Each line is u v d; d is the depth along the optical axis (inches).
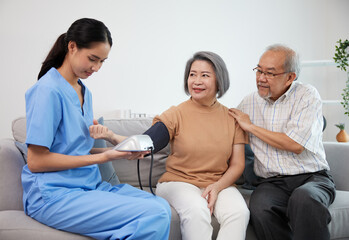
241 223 50.5
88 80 134.8
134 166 69.7
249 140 65.4
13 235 43.4
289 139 59.4
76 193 46.0
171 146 61.4
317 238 49.3
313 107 61.0
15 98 127.0
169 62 144.0
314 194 51.3
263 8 151.5
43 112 44.9
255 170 65.9
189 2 145.6
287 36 152.6
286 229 54.4
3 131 126.3
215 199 53.9
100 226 43.9
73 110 48.8
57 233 44.3
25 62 127.2
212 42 148.3
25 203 47.7
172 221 50.9
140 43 140.5
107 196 45.6
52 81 47.3
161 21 142.7
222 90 60.0
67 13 130.6
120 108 138.6
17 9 126.0
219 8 148.6
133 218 43.3
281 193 59.0
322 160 62.9
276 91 61.8
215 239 54.0
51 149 47.9
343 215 56.9
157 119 60.2
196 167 58.9
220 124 60.8
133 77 139.9
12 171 53.2
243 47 150.9
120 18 137.7
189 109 60.9
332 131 147.9
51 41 128.9
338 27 148.8
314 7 151.7
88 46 47.1
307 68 150.4
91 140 53.1
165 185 58.4
